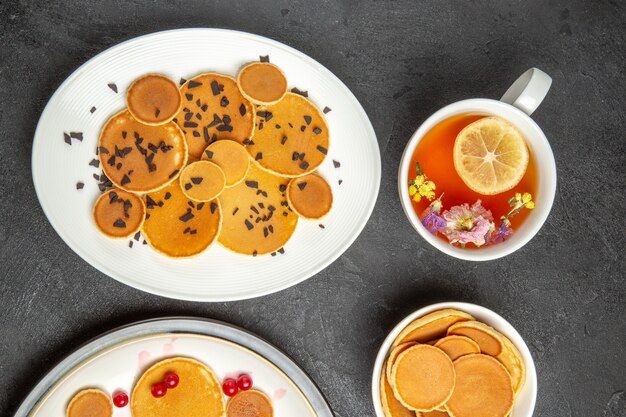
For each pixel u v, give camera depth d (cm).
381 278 66
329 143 62
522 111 58
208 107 61
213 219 61
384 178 65
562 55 66
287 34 64
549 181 59
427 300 66
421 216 61
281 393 64
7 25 62
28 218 63
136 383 62
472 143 60
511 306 66
